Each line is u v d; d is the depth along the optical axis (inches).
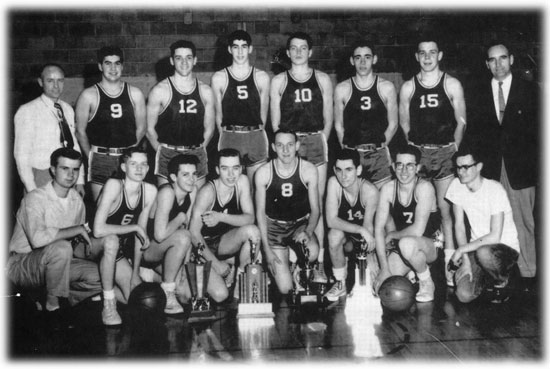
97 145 228.4
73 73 257.4
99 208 203.9
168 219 211.6
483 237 209.5
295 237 224.8
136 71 259.1
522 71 267.4
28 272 200.4
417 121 236.2
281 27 261.4
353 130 235.8
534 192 231.5
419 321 188.4
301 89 231.5
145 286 194.2
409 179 216.7
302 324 187.6
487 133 234.7
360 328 182.9
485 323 185.0
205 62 260.1
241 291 196.5
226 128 231.3
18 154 222.7
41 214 205.3
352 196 221.9
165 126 229.3
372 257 222.2
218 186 217.6
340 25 263.0
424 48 232.5
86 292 202.5
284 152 215.9
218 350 166.4
